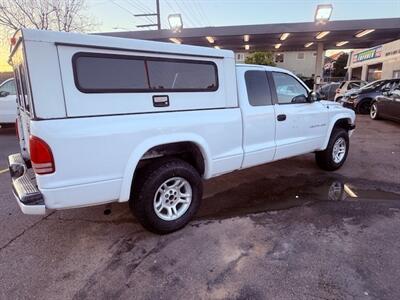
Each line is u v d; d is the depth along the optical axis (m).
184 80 3.04
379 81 13.59
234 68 3.43
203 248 2.89
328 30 13.39
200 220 3.48
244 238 3.05
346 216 3.50
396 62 18.38
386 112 10.30
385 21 12.94
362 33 14.38
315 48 20.28
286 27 13.55
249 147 3.71
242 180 4.83
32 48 2.20
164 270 2.57
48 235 3.18
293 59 37.75
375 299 2.19
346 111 5.25
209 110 3.25
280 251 2.81
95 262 2.70
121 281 2.44
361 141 7.66
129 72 2.67
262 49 20.08
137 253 2.83
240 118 3.52
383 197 4.07
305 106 4.44
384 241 2.95
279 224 3.34
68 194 2.47
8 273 2.57
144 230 3.26
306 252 2.78
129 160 2.70
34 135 2.28
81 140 2.44
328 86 18.78
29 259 2.76
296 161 5.85
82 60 2.42
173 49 2.90
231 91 3.42
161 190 3.06
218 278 2.45
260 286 2.35
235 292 2.29
